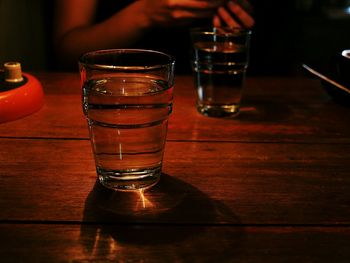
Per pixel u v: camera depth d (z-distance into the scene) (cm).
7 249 29
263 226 33
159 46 115
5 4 92
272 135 50
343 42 173
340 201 37
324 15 175
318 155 46
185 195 37
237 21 77
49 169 41
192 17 85
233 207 35
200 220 33
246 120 55
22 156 43
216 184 39
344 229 33
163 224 33
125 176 37
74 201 35
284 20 121
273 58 122
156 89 37
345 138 50
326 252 30
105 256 29
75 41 98
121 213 34
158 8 87
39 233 31
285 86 71
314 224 33
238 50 55
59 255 29
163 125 37
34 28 108
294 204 36
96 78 37
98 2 115
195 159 43
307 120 56
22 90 52
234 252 30
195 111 57
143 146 37
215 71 55
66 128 50
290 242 31
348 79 57
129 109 36
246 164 43
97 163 38
